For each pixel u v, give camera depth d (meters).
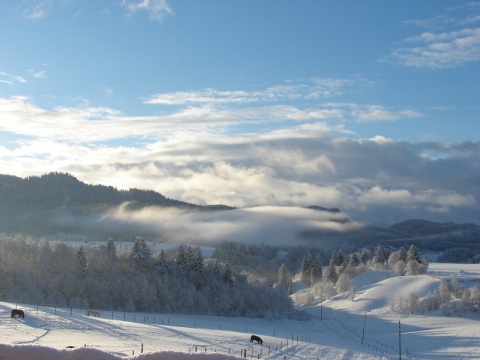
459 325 124.56
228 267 153.50
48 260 132.62
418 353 93.69
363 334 118.06
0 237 139.12
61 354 9.53
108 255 146.38
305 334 112.19
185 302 133.75
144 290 129.00
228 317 134.75
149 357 9.55
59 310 89.31
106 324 77.56
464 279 176.25
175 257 160.75
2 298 111.69
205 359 9.58
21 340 55.41
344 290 183.62
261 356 65.38
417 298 145.75
